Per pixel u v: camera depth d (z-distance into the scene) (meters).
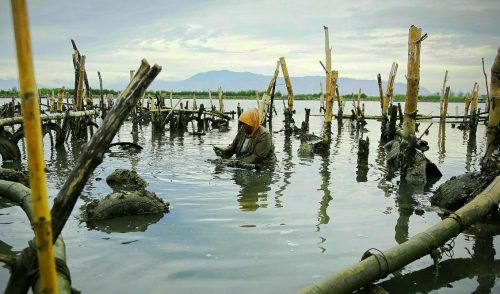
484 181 7.06
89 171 3.31
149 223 6.09
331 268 4.64
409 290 4.26
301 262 4.79
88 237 5.50
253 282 4.30
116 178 8.65
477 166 11.51
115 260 4.78
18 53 2.18
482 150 14.95
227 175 9.61
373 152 14.36
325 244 5.36
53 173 9.64
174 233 5.69
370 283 4.15
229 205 7.09
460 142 17.56
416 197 7.88
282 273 4.51
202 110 22.56
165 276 4.40
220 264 4.71
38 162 2.29
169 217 6.39
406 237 5.68
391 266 4.21
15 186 6.11
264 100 20.39
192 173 9.78
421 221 6.41
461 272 4.68
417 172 9.16
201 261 4.78
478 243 5.55
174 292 4.07
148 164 10.92
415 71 9.09
